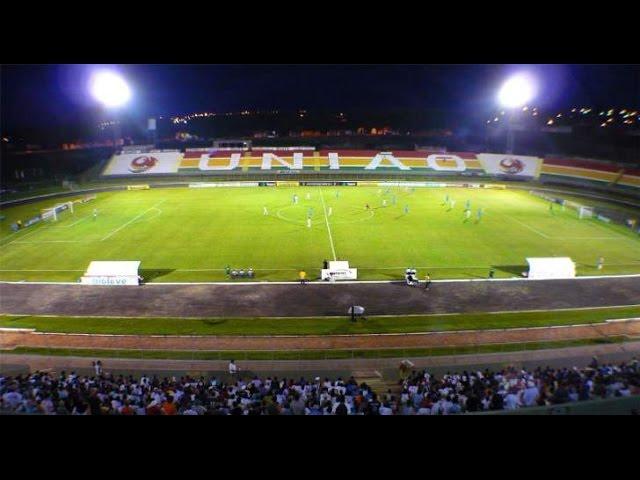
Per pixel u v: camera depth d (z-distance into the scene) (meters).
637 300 40.78
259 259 51.75
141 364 29.80
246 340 33.56
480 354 30.41
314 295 42.16
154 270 48.69
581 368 27.61
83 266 49.94
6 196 87.81
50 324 36.62
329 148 136.62
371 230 63.28
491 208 78.00
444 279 45.81
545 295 41.84
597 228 64.88
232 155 117.50
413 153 118.12
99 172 110.31
